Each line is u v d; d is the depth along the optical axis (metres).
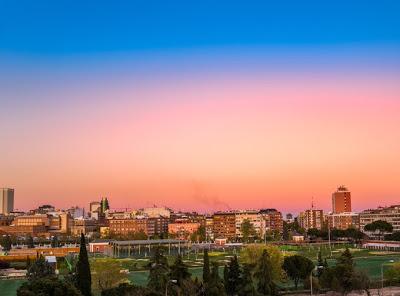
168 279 154.88
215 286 158.62
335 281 182.12
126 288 152.88
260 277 174.62
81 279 152.62
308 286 195.62
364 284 181.00
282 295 186.62
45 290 132.75
